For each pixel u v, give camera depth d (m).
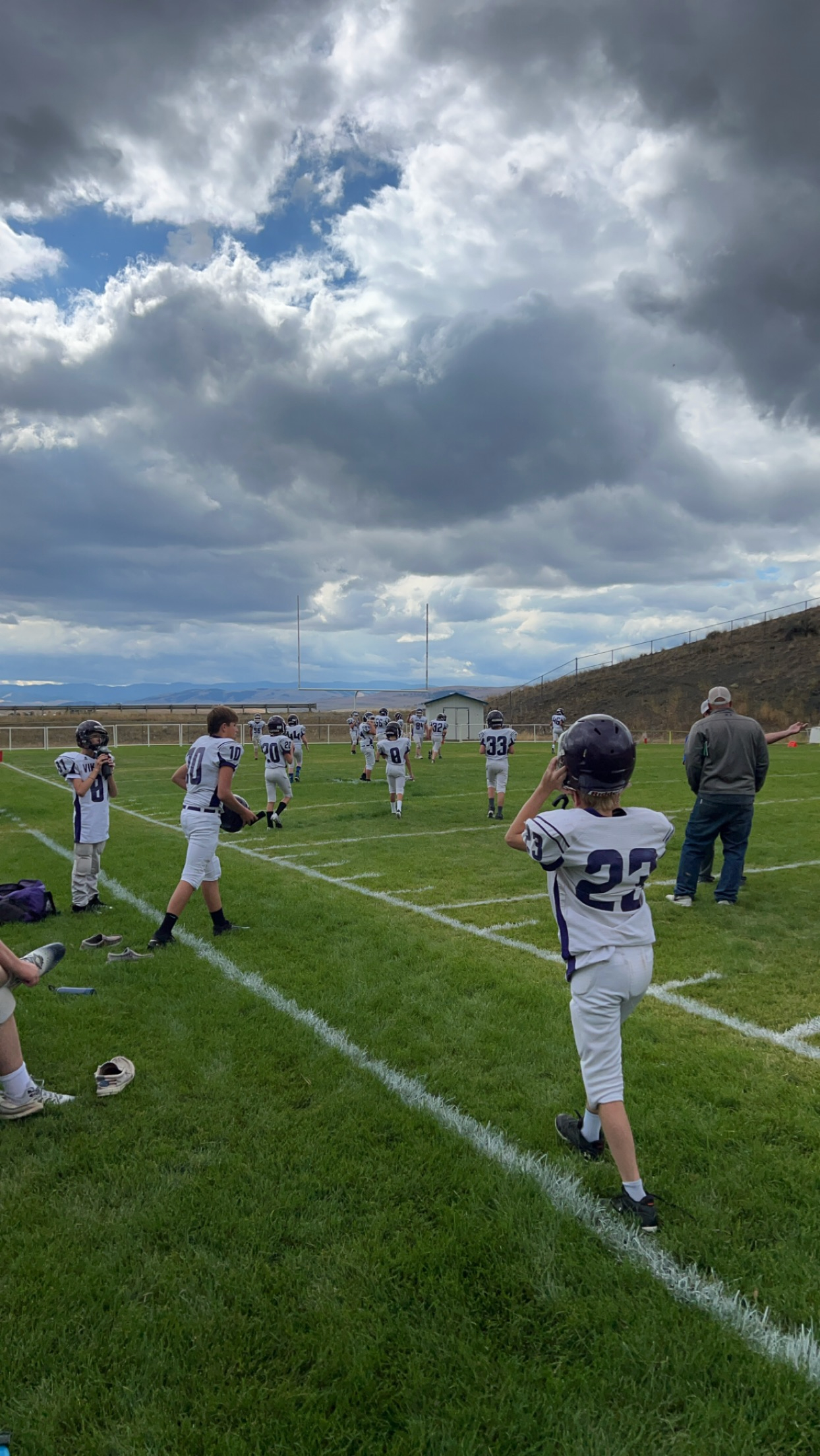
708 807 6.89
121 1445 1.90
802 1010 4.64
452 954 5.59
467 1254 2.52
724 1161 3.02
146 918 6.55
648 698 58.47
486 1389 2.05
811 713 49.16
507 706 68.31
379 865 8.84
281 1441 1.91
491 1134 3.25
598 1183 2.92
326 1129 3.29
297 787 17.59
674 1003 4.75
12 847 9.98
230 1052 4.04
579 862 2.71
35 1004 4.67
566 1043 4.09
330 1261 2.51
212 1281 2.42
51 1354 2.16
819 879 8.11
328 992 4.83
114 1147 3.16
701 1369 2.10
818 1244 2.56
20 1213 2.75
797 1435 1.93
